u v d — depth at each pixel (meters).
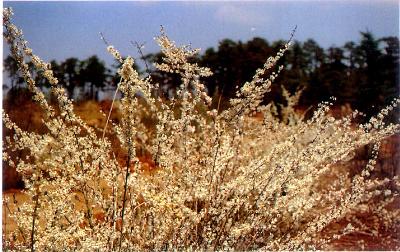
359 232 3.31
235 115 2.10
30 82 1.86
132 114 1.71
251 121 3.01
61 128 1.89
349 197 2.38
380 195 3.49
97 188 2.07
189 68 2.06
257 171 2.13
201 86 2.07
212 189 2.16
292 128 3.06
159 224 2.04
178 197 1.93
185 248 2.03
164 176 2.09
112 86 3.12
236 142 2.35
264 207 2.09
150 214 2.08
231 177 2.34
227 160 2.23
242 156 2.47
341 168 3.46
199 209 2.25
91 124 2.93
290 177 2.08
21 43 1.82
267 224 2.22
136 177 2.02
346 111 3.59
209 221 2.09
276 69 3.56
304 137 2.73
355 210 3.31
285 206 2.15
